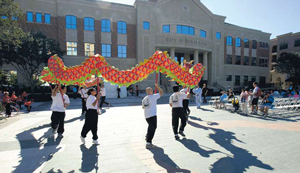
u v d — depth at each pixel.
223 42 32.09
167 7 27.20
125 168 3.30
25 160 3.60
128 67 25.81
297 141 4.84
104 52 24.64
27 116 8.42
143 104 4.40
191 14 29.03
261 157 3.81
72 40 22.91
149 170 3.23
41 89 18.97
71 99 17.34
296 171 3.21
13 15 10.36
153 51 26.05
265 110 8.49
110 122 7.04
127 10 25.67
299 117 8.23
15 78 20.41
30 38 16.00
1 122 7.11
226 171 3.19
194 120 7.50
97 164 3.45
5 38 10.13
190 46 27.59
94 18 24.06
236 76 34.12
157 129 6.05
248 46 35.50
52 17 22.23
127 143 4.66
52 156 3.80
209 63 31.44
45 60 17.53
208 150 4.20
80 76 4.90
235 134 5.48
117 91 19.00
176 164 3.48
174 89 5.14
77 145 4.48
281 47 41.00
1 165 3.37
